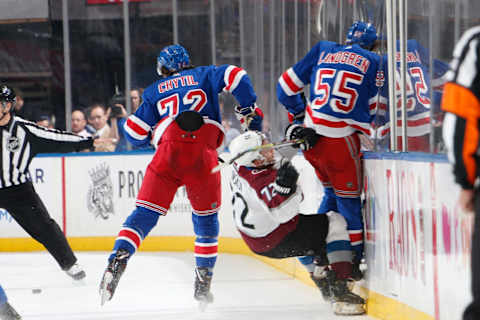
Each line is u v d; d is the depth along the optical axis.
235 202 11.89
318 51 13.40
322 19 16.62
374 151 12.45
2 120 17.02
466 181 6.64
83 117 25.97
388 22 11.89
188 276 17.67
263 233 11.66
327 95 12.72
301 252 12.07
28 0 27.72
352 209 12.64
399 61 11.85
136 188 23.67
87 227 23.97
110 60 26.84
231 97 25.14
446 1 9.98
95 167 23.91
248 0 24.14
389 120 12.38
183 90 13.06
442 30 10.07
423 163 9.90
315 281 12.96
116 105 25.95
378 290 11.80
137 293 15.17
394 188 11.09
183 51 13.57
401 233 10.80
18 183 17.12
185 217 23.06
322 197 14.84
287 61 19.70
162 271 18.59
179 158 12.69
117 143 25.62
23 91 28.42
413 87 11.55
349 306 12.04
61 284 16.92
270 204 11.16
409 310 10.49
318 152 12.77
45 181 24.14
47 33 28.05
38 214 17.11
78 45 26.75
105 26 26.75
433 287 9.60
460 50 6.81
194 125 12.71
